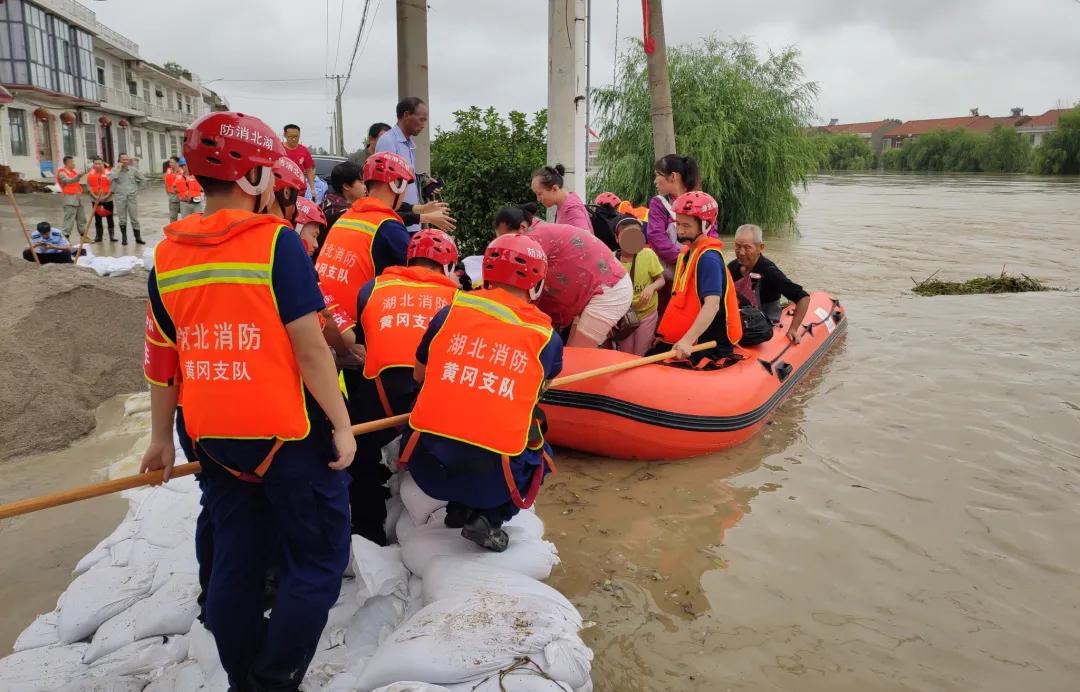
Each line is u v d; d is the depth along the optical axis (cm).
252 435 223
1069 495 423
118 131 4438
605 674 281
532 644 244
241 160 221
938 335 798
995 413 555
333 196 632
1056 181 5884
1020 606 324
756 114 2012
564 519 406
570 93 862
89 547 366
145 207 2438
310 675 258
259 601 247
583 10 859
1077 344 749
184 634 283
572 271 494
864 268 1334
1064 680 278
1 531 380
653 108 868
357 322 385
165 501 362
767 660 290
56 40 3362
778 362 571
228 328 220
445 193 1068
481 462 298
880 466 469
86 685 254
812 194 4125
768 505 420
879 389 616
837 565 357
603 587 339
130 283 730
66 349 602
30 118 3250
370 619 287
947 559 361
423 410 303
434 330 312
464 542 315
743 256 607
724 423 491
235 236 220
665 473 468
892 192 4325
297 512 236
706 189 1969
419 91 924
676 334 533
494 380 300
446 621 251
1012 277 1140
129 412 559
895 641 301
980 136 8762
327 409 232
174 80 5444
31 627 294
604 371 449
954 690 273
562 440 495
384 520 355
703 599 330
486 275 318
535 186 586
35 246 1002
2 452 471
